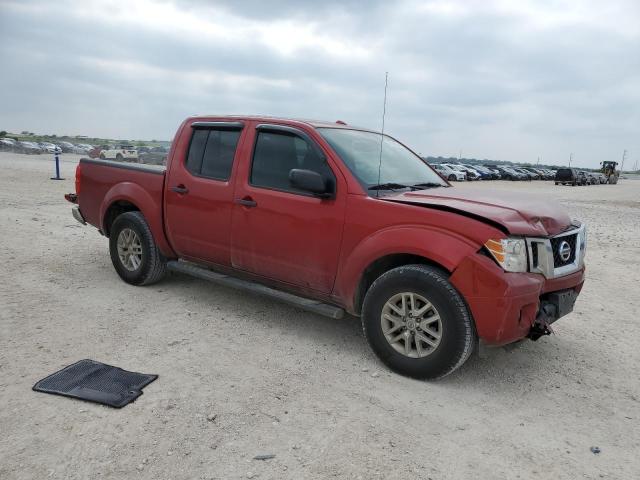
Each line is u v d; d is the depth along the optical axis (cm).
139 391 333
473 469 274
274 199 432
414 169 482
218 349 411
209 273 503
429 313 362
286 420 311
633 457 293
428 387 364
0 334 417
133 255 561
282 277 441
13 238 790
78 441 279
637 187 5322
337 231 398
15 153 6119
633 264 849
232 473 260
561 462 285
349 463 273
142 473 257
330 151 412
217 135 490
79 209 623
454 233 349
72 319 458
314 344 430
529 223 355
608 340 479
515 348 442
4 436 281
